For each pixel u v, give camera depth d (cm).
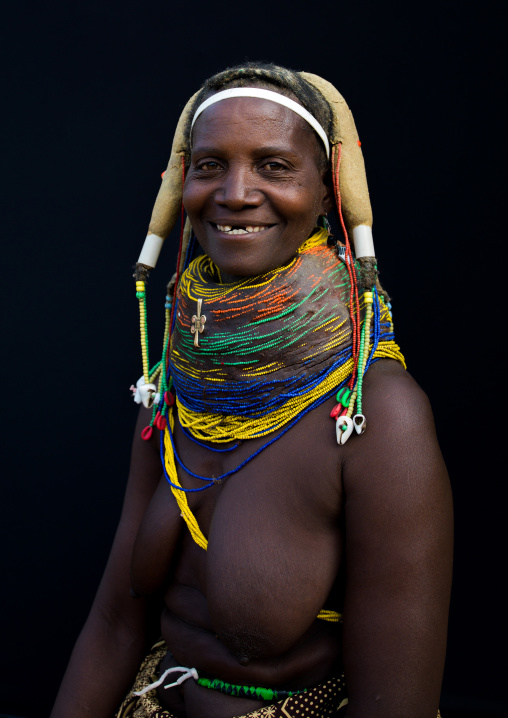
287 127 110
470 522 215
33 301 236
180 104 223
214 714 114
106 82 226
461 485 215
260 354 113
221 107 111
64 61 226
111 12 222
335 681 115
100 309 234
